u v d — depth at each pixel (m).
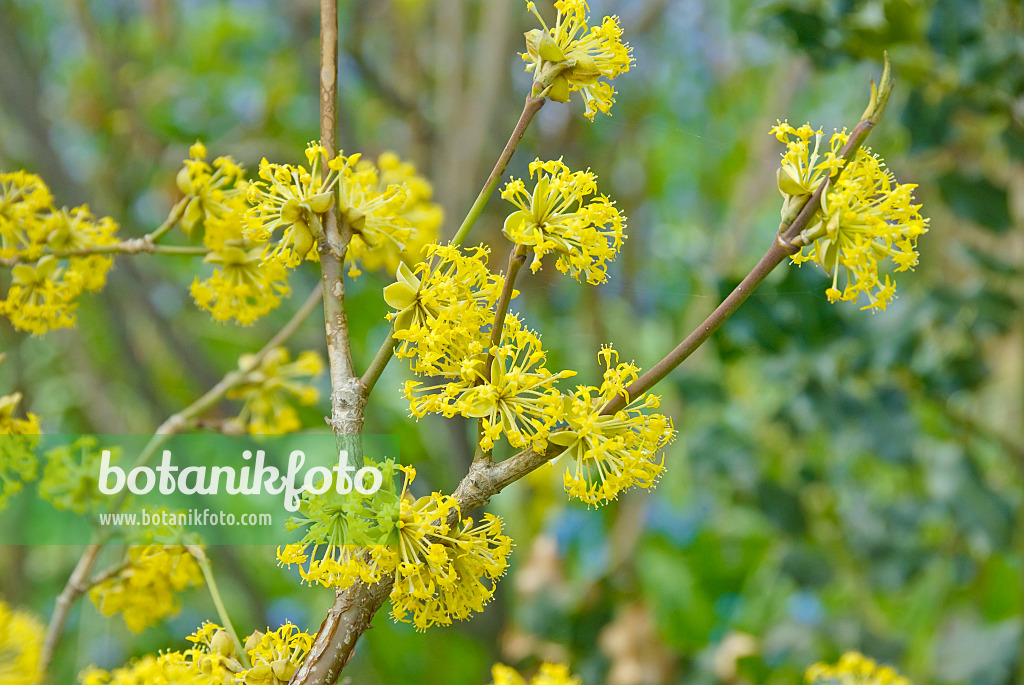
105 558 0.63
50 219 0.60
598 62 0.54
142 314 1.17
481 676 1.24
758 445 1.09
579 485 0.53
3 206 0.59
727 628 1.39
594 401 0.53
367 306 1.29
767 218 1.24
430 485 1.26
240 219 0.59
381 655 1.23
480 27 1.22
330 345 0.54
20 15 1.34
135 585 0.59
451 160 1.12
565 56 0.54
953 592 1.15
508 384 0.53
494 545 0.54
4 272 1.04
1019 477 1.07
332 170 0.55
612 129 1.14
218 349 1.42
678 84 1.44
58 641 0.59
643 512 1.28
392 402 1.30
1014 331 1.05
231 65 1.57
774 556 1.29
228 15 1.59
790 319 0.97
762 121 1.30
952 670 1.02
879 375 1.01
